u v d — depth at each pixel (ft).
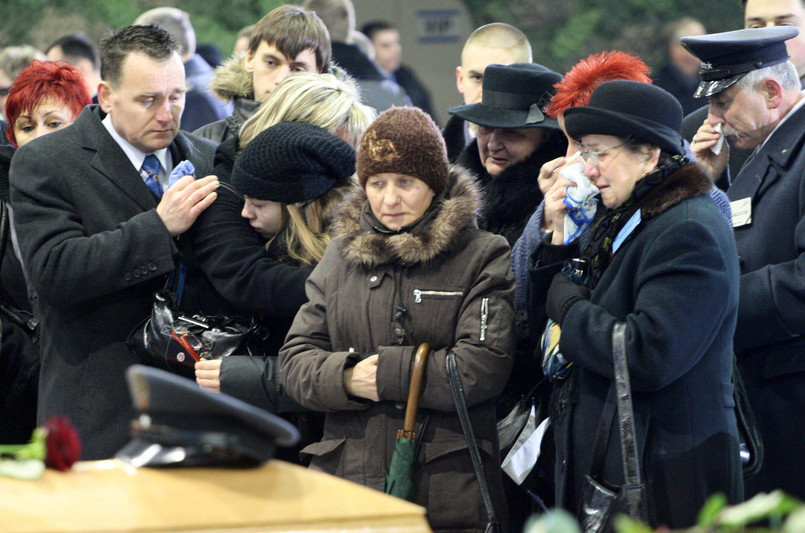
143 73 39.99
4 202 44.88
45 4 130.31
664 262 32.24
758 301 38.01
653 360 31.37
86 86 51.03
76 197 40.50
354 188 39.45
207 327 39.19
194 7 135.13
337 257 36.94
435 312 35.04
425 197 35.65
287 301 38.88
